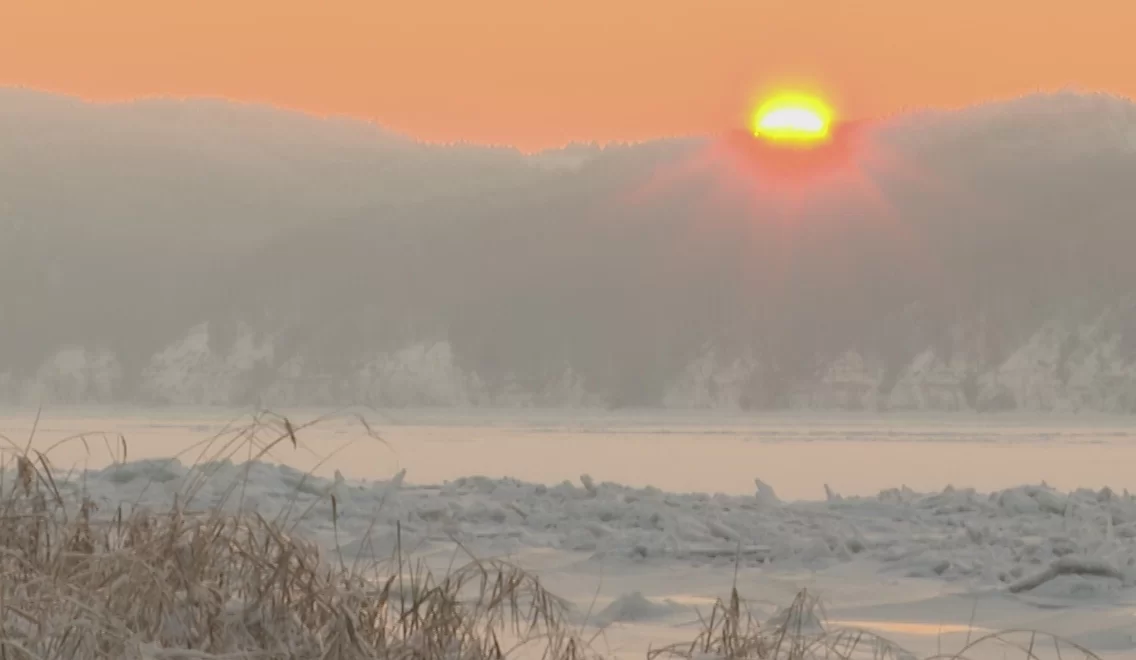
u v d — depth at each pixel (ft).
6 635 35.83
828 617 64.18
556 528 96.43
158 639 36.11
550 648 45.65
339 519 91.81
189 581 37.27
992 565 78.02
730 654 42.75
